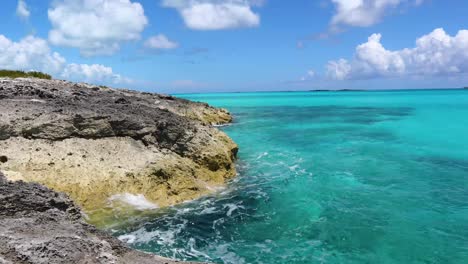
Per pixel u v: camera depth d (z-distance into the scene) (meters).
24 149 17.16
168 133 20.94
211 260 13.19
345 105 101.62
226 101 137.38
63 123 18.67
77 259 7.75
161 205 17.47
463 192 20.69
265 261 13.16
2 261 7.02
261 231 15.53
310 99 151.62
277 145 34.91
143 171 18.17
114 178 17.33
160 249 13.81
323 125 51.75
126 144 19.66
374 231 15.66
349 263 13.11
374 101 121.25
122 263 8.41
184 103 52.25
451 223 16.52
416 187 21.59
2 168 15.72
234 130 45.84
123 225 15.53
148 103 40.31
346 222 16.53
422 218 17.06
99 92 39.91
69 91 33.38
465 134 42.12
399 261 13.31
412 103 103.62
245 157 29.16
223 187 20.83
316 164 27.02
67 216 9.95
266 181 22.39
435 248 14.25
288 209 17.92
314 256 13.57
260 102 126.75
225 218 16.70
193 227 15.70
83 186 16.48
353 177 23.59
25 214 9.67
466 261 13.32
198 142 21.45
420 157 29.64
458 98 131.12
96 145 18.86
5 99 22.62
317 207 18.27
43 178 16.11
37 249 7.60
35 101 22.48
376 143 36.34
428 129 46.69
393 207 18.38
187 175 19.62
